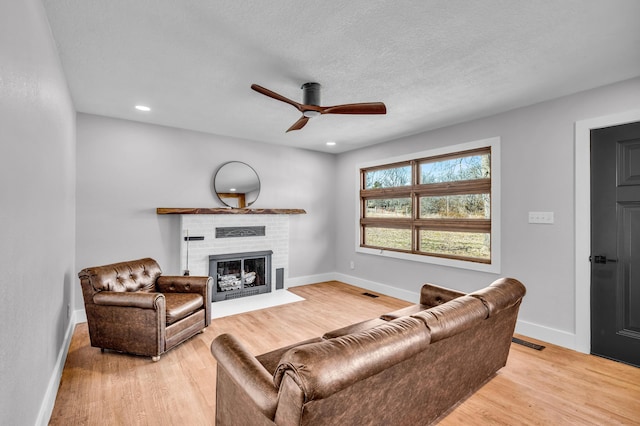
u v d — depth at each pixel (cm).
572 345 290
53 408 200
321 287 532
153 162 402
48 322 194
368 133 441
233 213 449
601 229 276
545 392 222
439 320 157
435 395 173
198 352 283
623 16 180
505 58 230
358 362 116
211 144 449
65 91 260
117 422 188
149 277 332
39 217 169
